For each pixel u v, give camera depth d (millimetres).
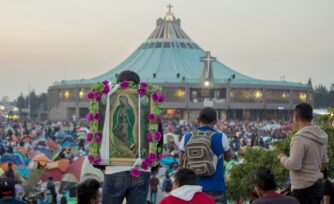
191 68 163625
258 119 157750
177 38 176500
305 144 9523
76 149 51344
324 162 10039
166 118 151250
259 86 155375
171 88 152250
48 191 30109
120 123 8891
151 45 174875
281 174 19594
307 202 9664
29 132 75000
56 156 43469
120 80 9102
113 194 8875
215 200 9484
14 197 9578
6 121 130375
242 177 23234
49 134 74062
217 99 153250
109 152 8875
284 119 161625
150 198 30484
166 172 33875
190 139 9547
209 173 9391
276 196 8594
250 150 22938
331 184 11742
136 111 8883
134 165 8742
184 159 9758
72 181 35906
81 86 163625
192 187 8234
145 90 8898
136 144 8859
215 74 160875
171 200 8156
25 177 32594
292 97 161000
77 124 109438
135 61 168500
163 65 164375
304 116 9773
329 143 17141
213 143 9531
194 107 151500
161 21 181625
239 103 154125
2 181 9523
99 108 8914
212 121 9828
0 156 44031
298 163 9516
